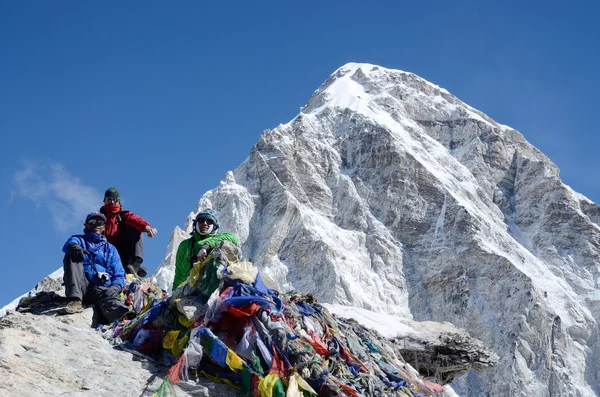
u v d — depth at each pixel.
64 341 10.35
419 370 17.09
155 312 11.38
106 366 9.96
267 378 10.06
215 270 11.33
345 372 11.47
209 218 12.50
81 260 12.19
